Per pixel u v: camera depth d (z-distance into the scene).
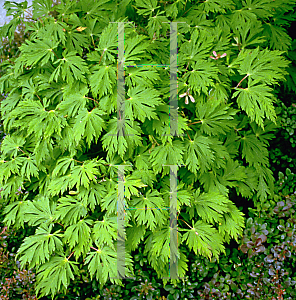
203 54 2.29
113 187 2.23
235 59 2.33
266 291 2.39
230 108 2.30
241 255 2.63
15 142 2.46
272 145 3.21
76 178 2.10
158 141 2.31
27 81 2.46
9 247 2.89
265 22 2.72
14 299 2.62
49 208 2.32
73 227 2.20
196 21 2.48
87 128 2.06
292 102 3.31
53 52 2.25
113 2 2.63
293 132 2.83
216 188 2.44
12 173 2.49
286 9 2.65
